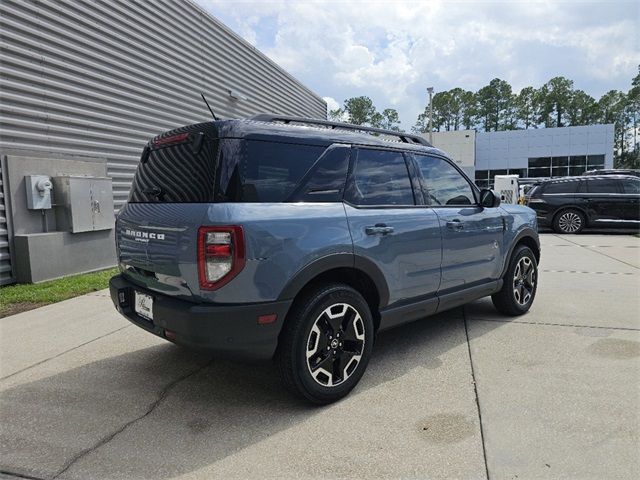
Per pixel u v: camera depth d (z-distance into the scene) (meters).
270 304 2.57
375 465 2.26
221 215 2.47
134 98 8.20
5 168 5.99
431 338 4.11
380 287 3.19
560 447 2.37
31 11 6.21
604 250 9.59
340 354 2.94
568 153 39.19
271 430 2.60
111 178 7.48
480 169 42.03
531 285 4.92
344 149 3.16
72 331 4.44
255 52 12.90
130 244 3.12
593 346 3.84
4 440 2.53
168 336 2.72
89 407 2.91
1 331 4.44
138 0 8.20
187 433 2.58
